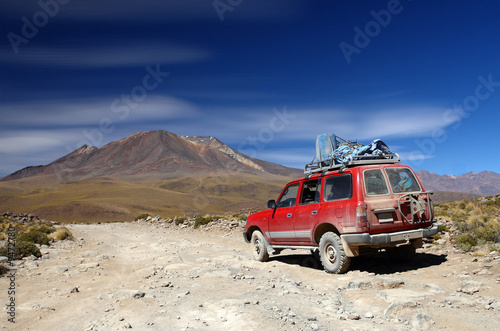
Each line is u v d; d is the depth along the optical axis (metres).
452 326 4.35
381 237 7.40
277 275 7.88
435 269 7.76
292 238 9.28
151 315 5.09
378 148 8.77
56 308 5.75
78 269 9.59
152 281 7.65
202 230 22.86
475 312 4.84
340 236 7.83
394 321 4.61
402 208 7.79
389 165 8.12
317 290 6.56
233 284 7.02
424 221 8.02
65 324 4.92
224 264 9.54
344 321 4.65
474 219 13.14
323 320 4.67
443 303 5.20
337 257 7.75
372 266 8.64
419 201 7.82
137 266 10.13
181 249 13.82
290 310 5.06
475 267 7.51
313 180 8.88
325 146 9.20
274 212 9.91
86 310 5.54
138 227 30.64
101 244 17.06
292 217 9.16
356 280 6.55
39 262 10.91
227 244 15.25
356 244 7.50
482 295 5.64
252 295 5.97
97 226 35.22
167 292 6.50
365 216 7.37
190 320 4.80
